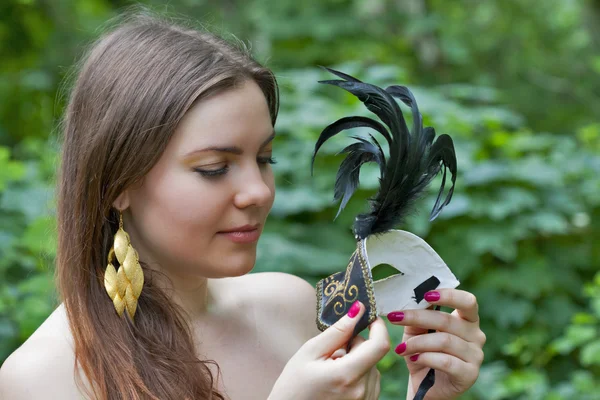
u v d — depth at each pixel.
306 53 5.87
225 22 5.92
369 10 6.35
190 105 1.39
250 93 1.44
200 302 1.63
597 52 7.39
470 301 1.47
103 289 1.47
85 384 1.42
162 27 1.51
